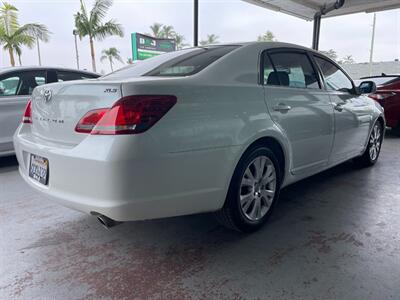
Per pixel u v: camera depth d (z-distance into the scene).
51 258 2.22
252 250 2.27
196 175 2.00
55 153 2.00
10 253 2.28
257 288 1.86
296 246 2.31
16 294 1.85
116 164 1.74
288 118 2.62
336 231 2.52
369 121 4.02
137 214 1.85
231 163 2.17
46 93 2.20
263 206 2.61
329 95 3.20
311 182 3.75
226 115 2.13
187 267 2.09
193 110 1.97
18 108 4.54
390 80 6.63
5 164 4.76
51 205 3.15
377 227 2.57
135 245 2.38
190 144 1.94
